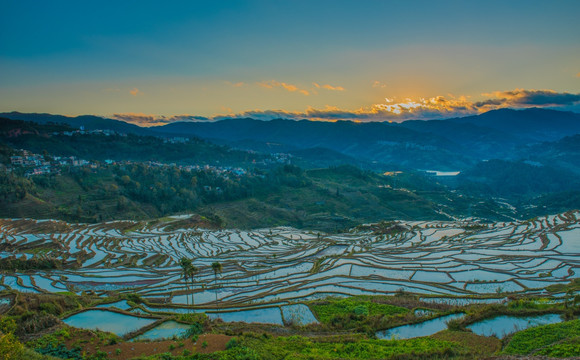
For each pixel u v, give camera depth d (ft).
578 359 85.05
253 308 177.78
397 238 410.93
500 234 385.29
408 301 177.78
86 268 307.58
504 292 202.69
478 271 250.37
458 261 279.08
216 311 177.27
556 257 276.82
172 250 386.93
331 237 467.11
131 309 172.24
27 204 608.60
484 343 111.55
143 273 287.48
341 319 150.61
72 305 174.60
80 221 601.62
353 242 409.49
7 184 652.89
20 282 251.39
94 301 191.01
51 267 301.22
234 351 101.45
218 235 490.90
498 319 131.54
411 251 322.55
